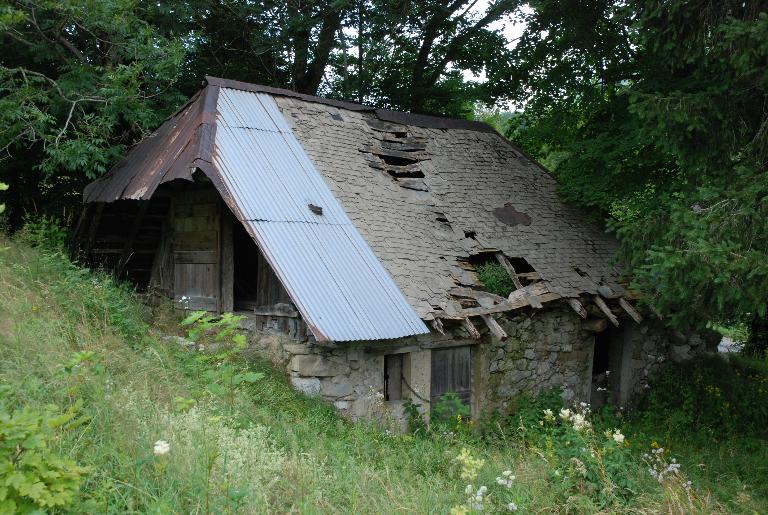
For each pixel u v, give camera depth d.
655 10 8.58
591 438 6.78
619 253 9.45
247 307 10.22
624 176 12.38
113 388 5.66
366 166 11.20
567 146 13.86
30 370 5.36
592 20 12.21
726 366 13.91
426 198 11.40
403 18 16.92
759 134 8.06
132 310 9.01
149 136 11.15
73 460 3.92
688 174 9.14
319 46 17.45
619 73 13.26
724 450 9.94
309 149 10.60
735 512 7.08
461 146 13.48
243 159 9.48
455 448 7.53
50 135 10.42
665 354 13.51
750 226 7.26
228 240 10.03
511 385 10.50
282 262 8.27
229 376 5.34
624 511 5.79
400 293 8.90
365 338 7.89
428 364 9.40
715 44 8.44
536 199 13.09
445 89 18.92
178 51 11.47
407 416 9.03
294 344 8.34
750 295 6.98
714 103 8.35
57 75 12.66
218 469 4.53
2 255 8.49
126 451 4.58
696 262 7.07
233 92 10.72
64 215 12.39
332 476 5.57
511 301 10.11
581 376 11.70
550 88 14.04
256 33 16.67
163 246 11.34
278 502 4.65
